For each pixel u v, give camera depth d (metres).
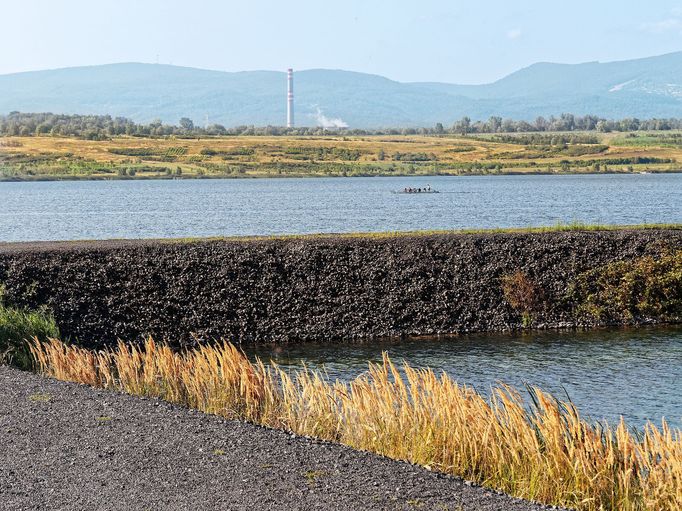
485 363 32.75
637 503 13.70
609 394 27.56
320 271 41.16
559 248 42.97
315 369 32.38
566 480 14.27
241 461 14.16
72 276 39.34
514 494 14.51
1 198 166.62
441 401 16.30
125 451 14.59
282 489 12.84
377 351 35.75
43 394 18.81
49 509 11.87
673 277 41.44
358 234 48.47
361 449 15.96
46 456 14.30
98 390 19.44
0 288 37.34
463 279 41.44
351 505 12.25
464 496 12.89
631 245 43.41
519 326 40.38
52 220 107.31
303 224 97.06
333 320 39.41
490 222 97.88
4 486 12.83
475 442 15.41
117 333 37.91
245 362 19.81
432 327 39.72
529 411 23.30
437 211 118.06
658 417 24.89
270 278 40.62
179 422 16.53
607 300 41.34
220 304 39.41
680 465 13.34
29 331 28.86
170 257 40.88
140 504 12.09
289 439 15.64
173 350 37.41
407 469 14.16
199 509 11.94
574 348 35.41
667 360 32.69
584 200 142.38
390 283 40.91
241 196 167.62
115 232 89.06
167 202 148.12
